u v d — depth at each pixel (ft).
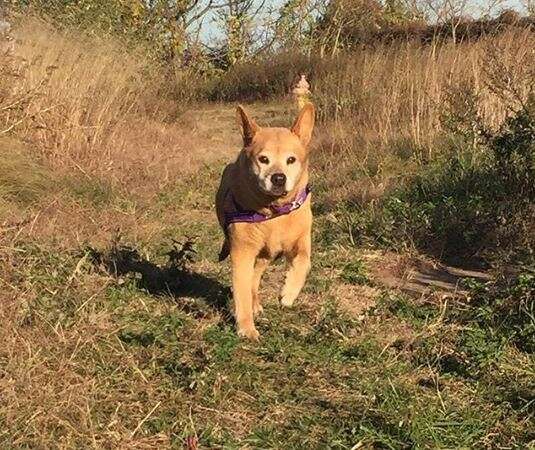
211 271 8.43
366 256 9.20
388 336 6.57
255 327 6.59
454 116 11.93
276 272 8.62
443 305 7.10
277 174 5.99
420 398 5.32
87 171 12.39
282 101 28.53
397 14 35.99
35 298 6.37
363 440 4.75
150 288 7.53
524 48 13.16
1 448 4.35
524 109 9.46
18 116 12.03
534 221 8.79
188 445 3.84
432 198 10.82
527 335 6.18
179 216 11.52
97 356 5.67
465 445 4.75
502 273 7.38
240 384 5.43
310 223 6.47
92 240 9.21
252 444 4.70
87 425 4.70
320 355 6.00
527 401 5.23
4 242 7.38
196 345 6.01
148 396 5.18
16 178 10.37
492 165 10.57
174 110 22.18
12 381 5.02
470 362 5.85
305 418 5.03
